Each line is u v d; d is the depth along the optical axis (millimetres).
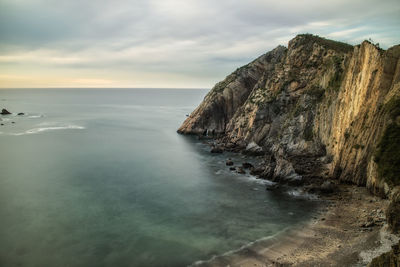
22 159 86750
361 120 59156
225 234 44969
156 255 39906
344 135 62719
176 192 62031
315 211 51094
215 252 40375
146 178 71000
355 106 63250
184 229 46688
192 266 37531
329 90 81250
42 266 37688
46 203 56281
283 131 89000
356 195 54062
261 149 91812
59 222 48969
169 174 74000
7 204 55656
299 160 76312
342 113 69312
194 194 60875
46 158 88250
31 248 41500
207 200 57750
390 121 51719
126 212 52781
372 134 55969
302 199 56594
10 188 63625
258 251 40250
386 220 43469
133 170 77312
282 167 66188
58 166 80188
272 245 41531
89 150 99312
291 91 98375
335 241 40969
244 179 69438
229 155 92938
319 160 75312
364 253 36938
